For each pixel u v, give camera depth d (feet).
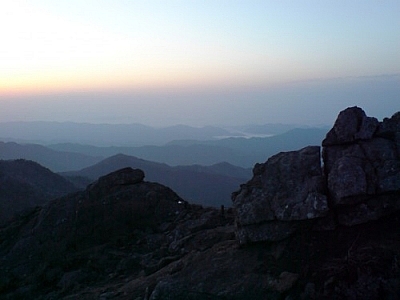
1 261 91.71
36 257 90.12
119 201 99.40
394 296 46.01
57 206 104.53
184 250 70.69
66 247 89.86
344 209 55.77
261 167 64.59
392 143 57.77
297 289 50.08
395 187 54.03
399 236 52.54
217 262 58.95
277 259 55.16
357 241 53.11
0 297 77.77
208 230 75.36
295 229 56.65
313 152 60.34
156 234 86.07
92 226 93.61
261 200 58.80
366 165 55.98
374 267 48.34
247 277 53.83
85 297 64.80
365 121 59.31
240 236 59.77
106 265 77.25
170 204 96.17
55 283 77.25
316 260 52.70
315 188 56.49
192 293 51.88
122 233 90.17
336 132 59.82
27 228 103.50
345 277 48.75
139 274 70.33
